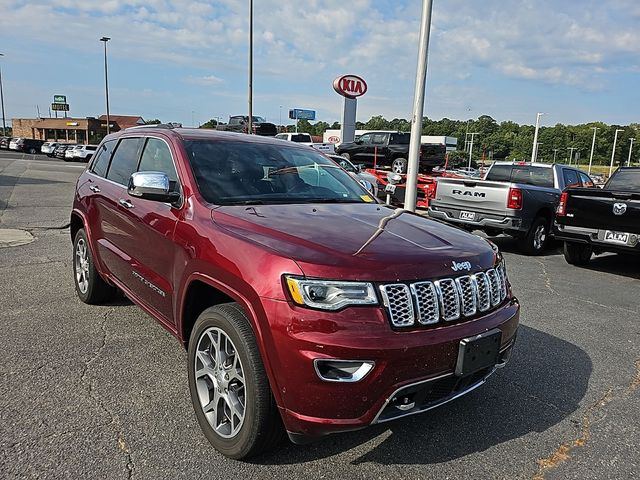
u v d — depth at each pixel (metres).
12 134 88.19
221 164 3.72
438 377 2.49
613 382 3.89
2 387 3.36
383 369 2.32
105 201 4.48
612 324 5.30
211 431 2.79
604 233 7.76
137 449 2.75
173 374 3.64
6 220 10.48
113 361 3.82
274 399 2.48
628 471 2.76
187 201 3.35
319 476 2.60
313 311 2.31
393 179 5.31
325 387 2.29
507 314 2.93
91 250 4.80
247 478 2.55
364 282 2.39
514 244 10.79
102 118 89.44
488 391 3.67
